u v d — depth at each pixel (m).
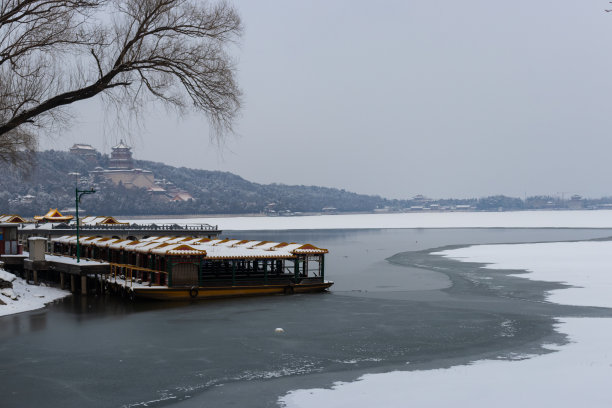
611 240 155.75
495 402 24.58
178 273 55.31
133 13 27.30
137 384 28.48
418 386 27.31
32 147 45.31
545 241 160.75
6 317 45.94
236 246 69.44
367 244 159.38
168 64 27.33
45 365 31.81
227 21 28.28
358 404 24.98
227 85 28.53
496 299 55.94
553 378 27.88
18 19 27.88
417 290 63.41
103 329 41.38
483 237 194.25
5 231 64.88
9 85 33.25
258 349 35.53
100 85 27.56
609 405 23.88
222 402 25.80
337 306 51.91
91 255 71.88
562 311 48.41
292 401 25.72
